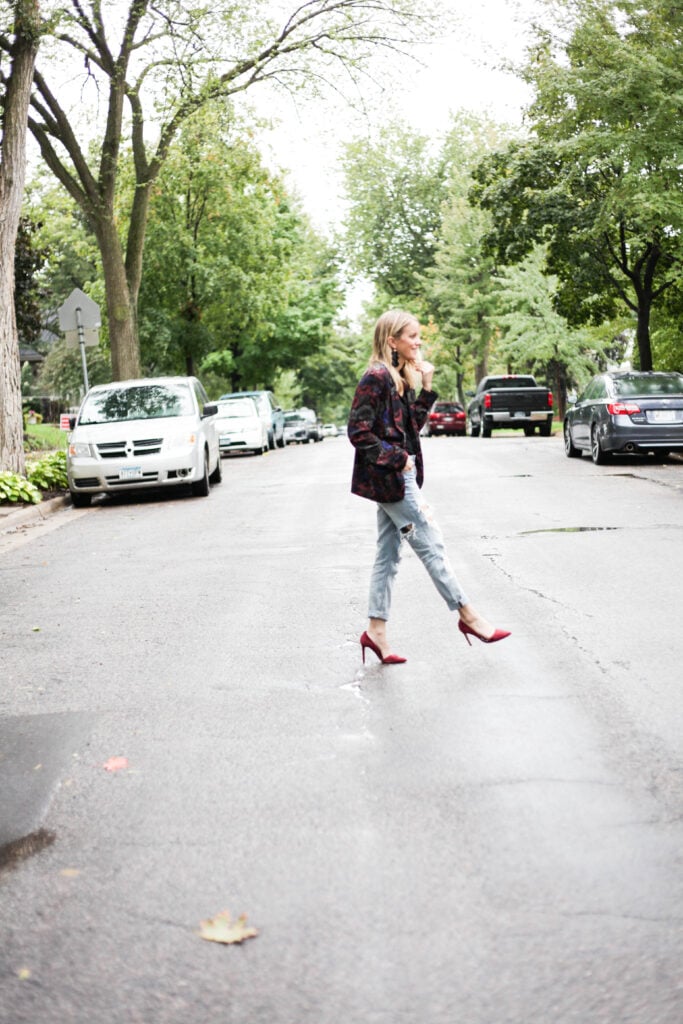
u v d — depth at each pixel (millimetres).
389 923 3111
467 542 10242
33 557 11305
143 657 6512
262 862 3559
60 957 3029
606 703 5105
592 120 22594
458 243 53656
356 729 4879
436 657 6098
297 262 53188
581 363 44062
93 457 16250
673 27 21266
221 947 3029
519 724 4832
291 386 80000
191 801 4129
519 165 27812
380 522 6023
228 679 5867
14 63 16625
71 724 5223
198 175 34500
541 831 3676
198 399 18000
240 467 23188
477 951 2939
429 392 5934
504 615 7078
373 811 3930
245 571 9438
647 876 3322
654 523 11141
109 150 25469
